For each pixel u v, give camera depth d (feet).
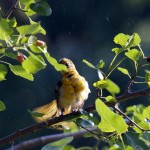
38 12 25.76
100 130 26.68
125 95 26.86
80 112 26.94
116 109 26.78
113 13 88.74
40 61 24.03
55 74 69.92
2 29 23.00
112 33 87.81
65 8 84.28
